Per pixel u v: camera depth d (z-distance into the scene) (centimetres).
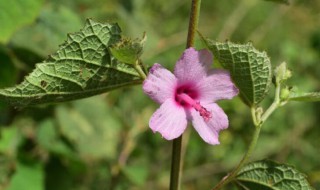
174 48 49
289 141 49
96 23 17
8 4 27
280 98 18
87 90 18
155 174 43
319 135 51
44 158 33
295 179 18
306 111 50
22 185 29
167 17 59
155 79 16
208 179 46
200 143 45
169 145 44
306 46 57
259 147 48
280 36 60
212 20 62
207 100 17
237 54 17
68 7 36
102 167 36
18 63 31
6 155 29
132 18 40
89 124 34
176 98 17
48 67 17
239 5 58
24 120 33
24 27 30
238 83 18
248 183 18
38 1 28
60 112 33
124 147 33
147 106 40
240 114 45
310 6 64
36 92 17
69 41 17
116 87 18
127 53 16
